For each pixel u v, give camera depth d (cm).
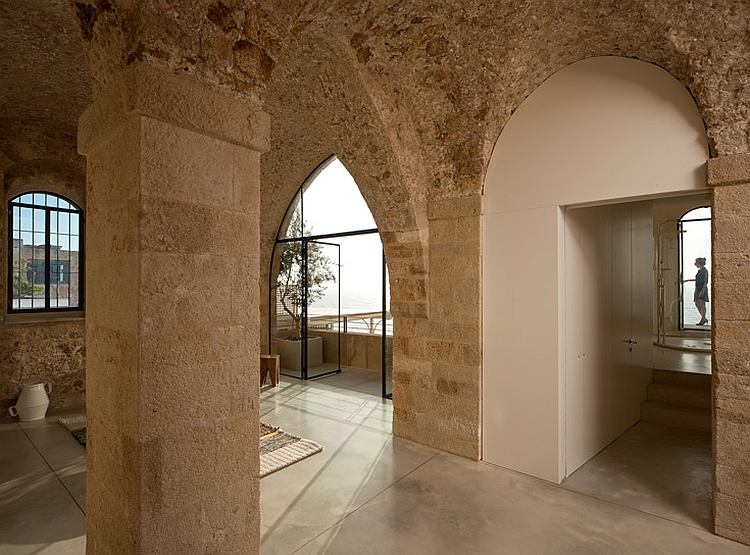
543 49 292
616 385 400
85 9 168
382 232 393
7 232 489
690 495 294
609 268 390
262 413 482
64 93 406
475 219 351
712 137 247
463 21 278
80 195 536
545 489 304
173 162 162
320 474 329
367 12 269
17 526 258
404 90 338
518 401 332
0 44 320
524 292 329
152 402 157
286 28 194
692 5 229
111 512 173
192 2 160
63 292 538
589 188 297
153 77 153
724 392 245
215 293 177
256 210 194
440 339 374
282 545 241
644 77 276
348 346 727
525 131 327
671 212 799
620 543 242
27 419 451
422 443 388
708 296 791
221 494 180
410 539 247
